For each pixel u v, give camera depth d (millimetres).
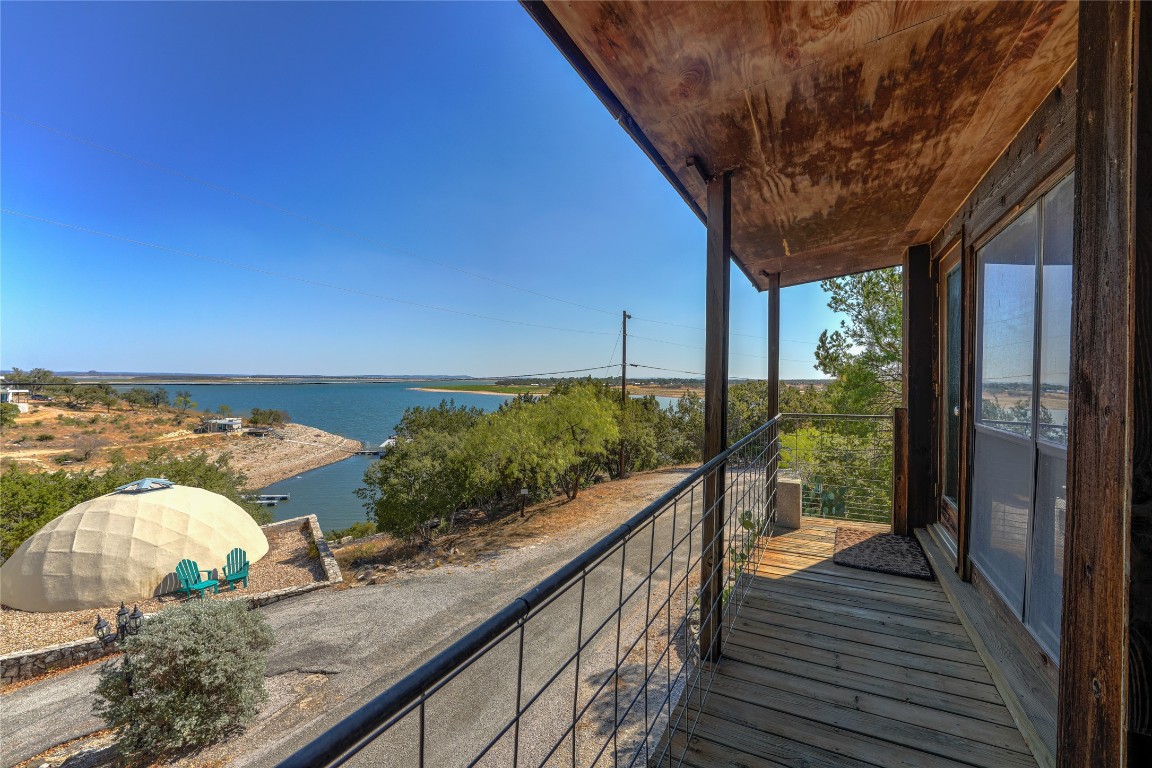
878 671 1927
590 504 14641
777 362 3906
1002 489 2146
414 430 21719
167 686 5230
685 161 2135
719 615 2121
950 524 3041
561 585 931
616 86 1638
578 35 1405
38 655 7191
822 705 1749
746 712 1727
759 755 1537
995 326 2256
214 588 9961
